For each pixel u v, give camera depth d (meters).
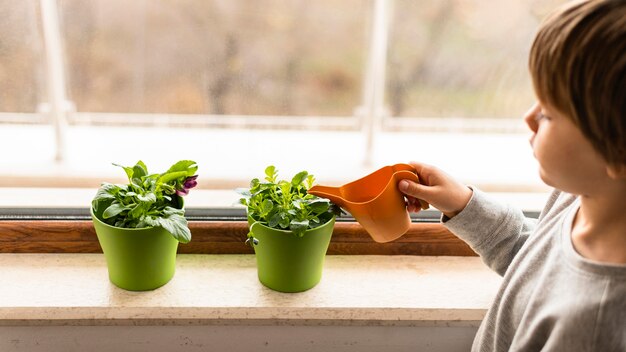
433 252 1.13
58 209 1.07
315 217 0.95
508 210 0.91
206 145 1.11
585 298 0.69
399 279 1.07
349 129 1.12
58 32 1.01
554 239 0.78
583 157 0.67
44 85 1.05
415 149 1.15
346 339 1.04
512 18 1.06
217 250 1.11
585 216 0.74
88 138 1.09
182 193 0.97
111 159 1.10
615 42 0.59
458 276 1.09
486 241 0.91
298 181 0.97
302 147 1.13
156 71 1.05
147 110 1.08
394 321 1.03
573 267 0.72
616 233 0.70
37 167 1.09
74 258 1.07
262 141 1.12
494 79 1.11
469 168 1.16
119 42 1.02
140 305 0.96
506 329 0.84
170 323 1.00
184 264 1.07
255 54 1.05
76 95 1.06
